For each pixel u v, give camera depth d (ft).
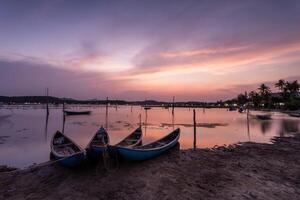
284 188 35.78
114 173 42.50
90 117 232.32
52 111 356.59
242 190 34.94
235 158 54.95
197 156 56.80
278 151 63.62
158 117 244.63
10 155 63.46
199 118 227.40
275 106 395.55
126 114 304.71
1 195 34.35
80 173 42.65
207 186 36.60
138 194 33.83
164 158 54.39
